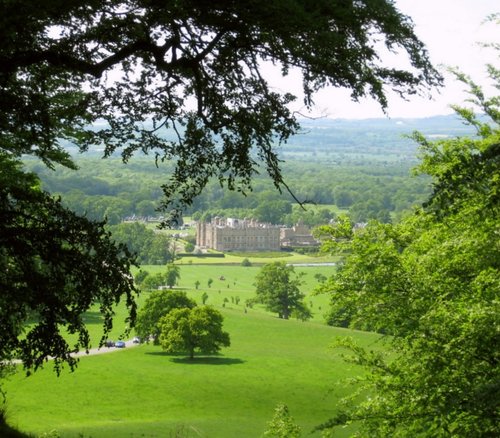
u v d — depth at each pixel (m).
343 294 21.17
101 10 12.30
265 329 166.50
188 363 122.00
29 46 12.38
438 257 19.67
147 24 12.31
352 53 11.70
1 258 13.87
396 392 20.09
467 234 18.44
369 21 11.71
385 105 12.20
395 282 19.95
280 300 197.25
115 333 140.25
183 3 11.59
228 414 87.81
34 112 13.38
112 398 92.62
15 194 13.77
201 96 13.65
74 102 16.36
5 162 18.58
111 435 64.69
